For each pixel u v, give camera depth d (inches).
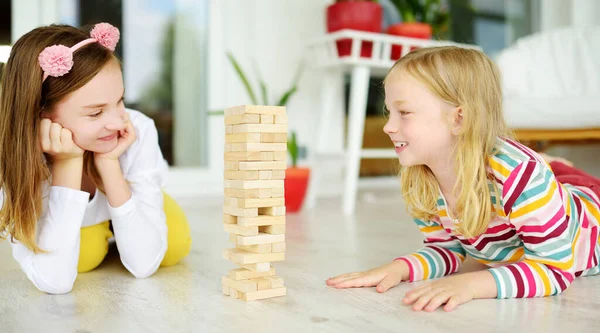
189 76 105.7
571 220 37.0
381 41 89.7
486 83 36.0
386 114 41.0
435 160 36.3
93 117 35.3
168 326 29.2
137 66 101.3
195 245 54.8
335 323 29.5
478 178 35.3
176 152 105.3
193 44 105.7
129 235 39.2
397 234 62.8
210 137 107.2
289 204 85.4
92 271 43.4
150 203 41.4
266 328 28.7
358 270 43.3
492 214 36.6
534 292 34.5
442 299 32.0
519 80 96.2
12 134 34.7
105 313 31.8
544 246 34.8
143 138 42.2
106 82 34.8
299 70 105.9
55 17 94.0
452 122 34.9
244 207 33.1
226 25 107.2
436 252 41.3
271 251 34.4
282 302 33.7
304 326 29.0
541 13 135.9
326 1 113.3
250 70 108.9
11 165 34.9
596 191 42.0
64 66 33.3
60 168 37.0
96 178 40.0
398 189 125.2
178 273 42.3
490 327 28.8
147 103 102.6
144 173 41.8
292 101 110.4
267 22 108.7
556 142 96.6
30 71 34.1
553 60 98.8
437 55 35.6
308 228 67.9
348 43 88.7
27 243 35.6
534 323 29.5
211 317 30.7
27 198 35.2
